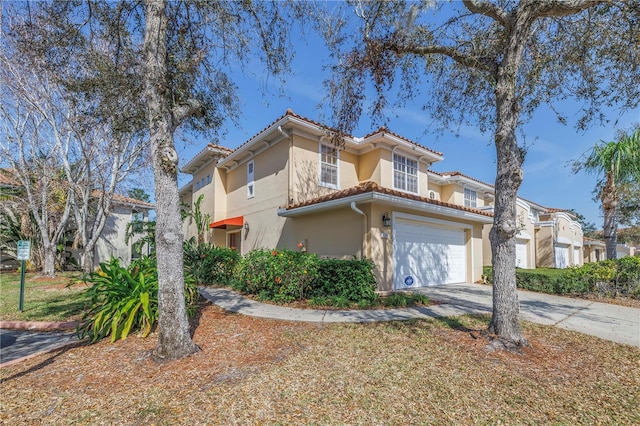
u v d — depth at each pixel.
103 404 3.83
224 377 4.42
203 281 13.05
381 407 3.68
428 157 16.69
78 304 9.56
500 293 5.75
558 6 5.18
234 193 17.66
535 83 6.49
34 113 13.79
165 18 5.67
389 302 8.85
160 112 5.27
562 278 11.81
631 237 28.42
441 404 3.76
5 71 11.72
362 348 5.52
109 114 6.78
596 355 5.32
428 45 6.78
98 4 6.36
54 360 5.31
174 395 3.97
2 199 17.64
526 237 21.62
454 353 5.29
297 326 6.84
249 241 15.80
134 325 6.68
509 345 5.48
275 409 3.63
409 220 11.75
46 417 3.60
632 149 11.85
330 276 9.41
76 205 15.91
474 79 7.32
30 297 10.73
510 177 5.66
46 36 6.29
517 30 5.60
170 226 5.23
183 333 5.22
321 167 13.99
